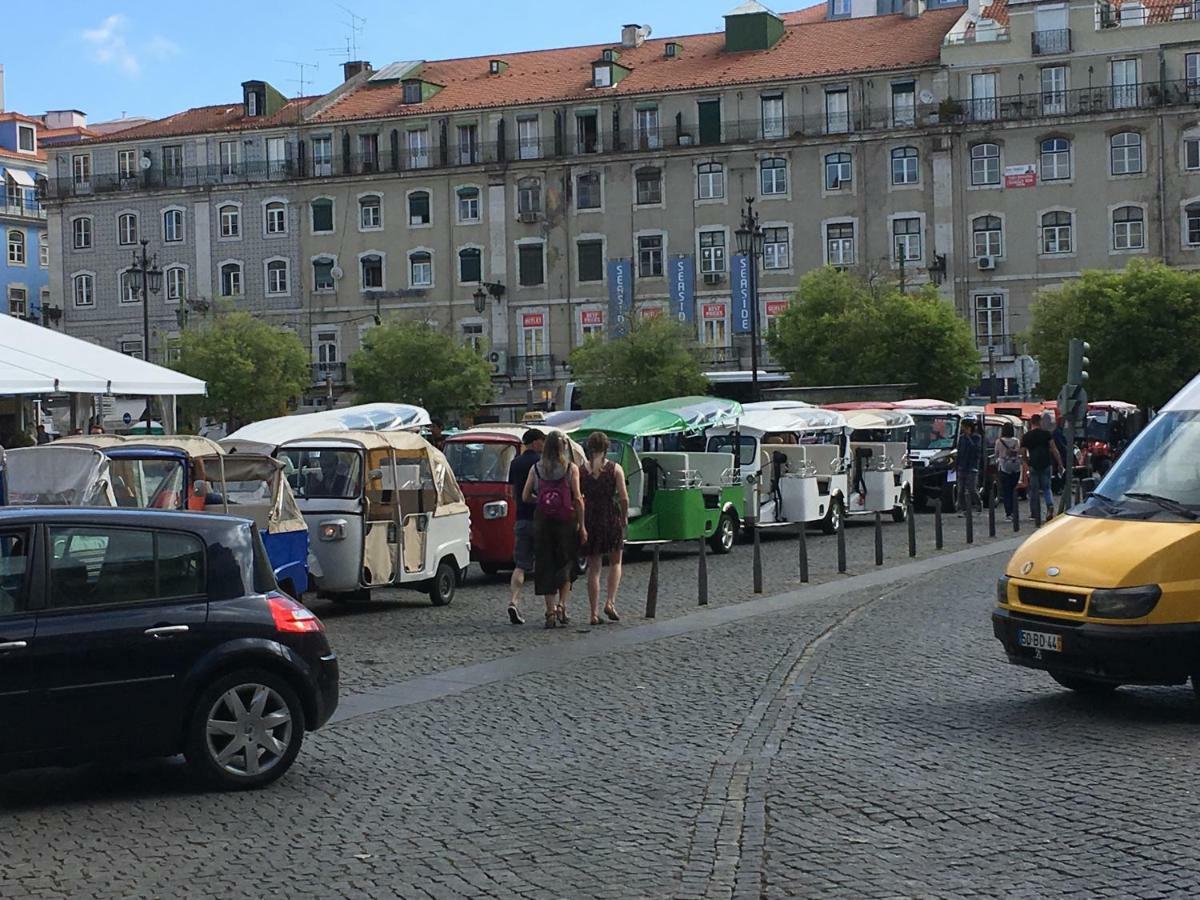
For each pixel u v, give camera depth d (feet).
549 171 264.72
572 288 264.11
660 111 261.03
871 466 117.19
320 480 65.51
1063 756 33.30
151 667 30.86
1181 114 237.25
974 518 124.57
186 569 31.71
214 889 24.73
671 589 73.15
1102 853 25.48
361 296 274.98
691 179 258.37
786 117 254.68
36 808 30.50
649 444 91.50
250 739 32.01
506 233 267.18
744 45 267.39
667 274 259.39
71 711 30.12
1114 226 240.73
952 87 247.29
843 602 65.77
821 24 272.51
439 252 270.87
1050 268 243.19
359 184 274.57
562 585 58.70
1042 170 243.81
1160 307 209.77
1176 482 39.81
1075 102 242.17
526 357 265.13
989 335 245.65
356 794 31.55
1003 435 116.78
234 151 282.77
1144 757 32.91
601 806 29.99
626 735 37.42
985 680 43.98
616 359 221.05
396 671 48.52
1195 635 36.40
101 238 288.51
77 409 110.52
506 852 26.66
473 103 270.46
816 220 252.42
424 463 68.74
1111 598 36.81
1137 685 42.19
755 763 33.37
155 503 56.08
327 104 282.77
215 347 230.27
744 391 221.46
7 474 54.65
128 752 30.73
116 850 27.20
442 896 24.08
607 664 49.21
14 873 25.71
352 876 25.38
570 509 58.13
